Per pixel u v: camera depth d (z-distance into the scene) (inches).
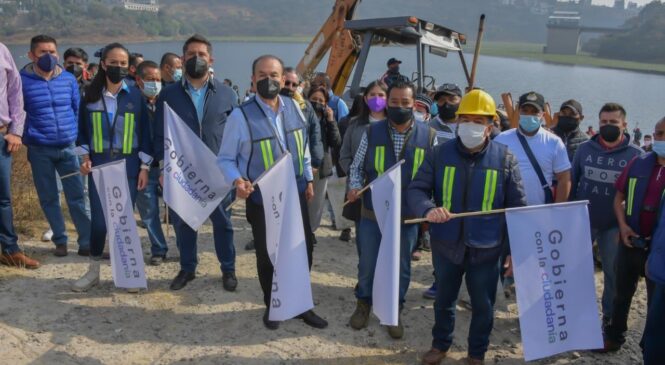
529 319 160.2
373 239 191.0
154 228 244.2
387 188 172.2
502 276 221.8
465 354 183.8
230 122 181.6
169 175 199.5
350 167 196.4
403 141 186.4
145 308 203.2
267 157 182.1
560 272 161.3
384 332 195.8
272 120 185.2
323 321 197.3
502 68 3203.7
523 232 159.6
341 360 177.9
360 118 209.9
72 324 189.3
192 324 194.4
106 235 244.7
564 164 197.2
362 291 196.7
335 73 451.2
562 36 6200.8
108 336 184.2
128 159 221.3
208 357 175.8
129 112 220.1
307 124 200.8
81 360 170.9
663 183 170.9
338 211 288.5
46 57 220.2
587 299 163.0
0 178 216.5
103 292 213.2
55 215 238.2
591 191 199.8
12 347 174.2
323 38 488.1
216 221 213.6
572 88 2094.0
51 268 229.9
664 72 3806.6
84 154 219.9
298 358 177.8
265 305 206.2
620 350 191.0
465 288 214.5
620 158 195.5
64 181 237.1
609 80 2758.4
